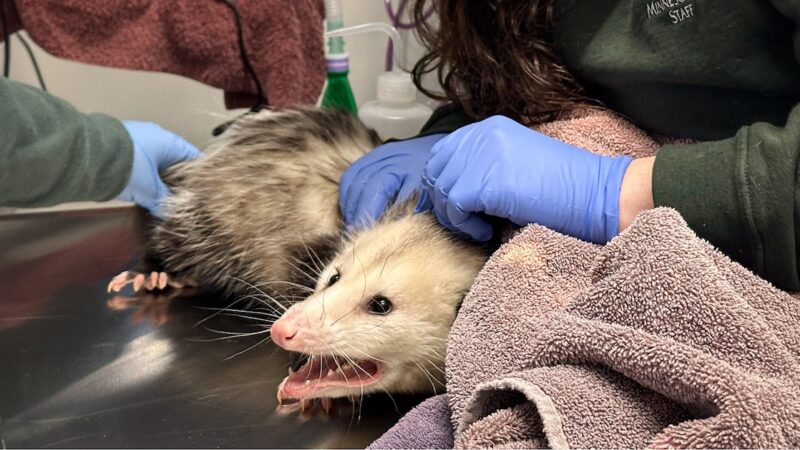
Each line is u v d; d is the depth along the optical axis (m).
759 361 0.58
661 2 0.86
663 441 0.54
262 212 1.16
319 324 0.87
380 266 0.92
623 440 0.57
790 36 0.78
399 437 0.68
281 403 0.83
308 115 1.30
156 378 0.87
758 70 0.80
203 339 0.98
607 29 0.94
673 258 0.63
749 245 0.71
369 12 1.71
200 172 1.26
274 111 1.32
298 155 1.22
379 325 0.88
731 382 0.54
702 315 0.60
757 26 0.79
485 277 0.76
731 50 0.81
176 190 1.27
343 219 1.07
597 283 0.67
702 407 0.56
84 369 0.89
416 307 0.90
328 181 1.16
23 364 0.90
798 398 0.55
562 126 0.95
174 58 1.34
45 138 0.98
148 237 1.29
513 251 0.76
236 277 1.15
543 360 0.64
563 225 0.81
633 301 0.63
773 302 0.66
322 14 1.50
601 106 0.98
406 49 1.67
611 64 0.92
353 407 0.85
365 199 1.01
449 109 1.17
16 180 0.96
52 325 1.01
